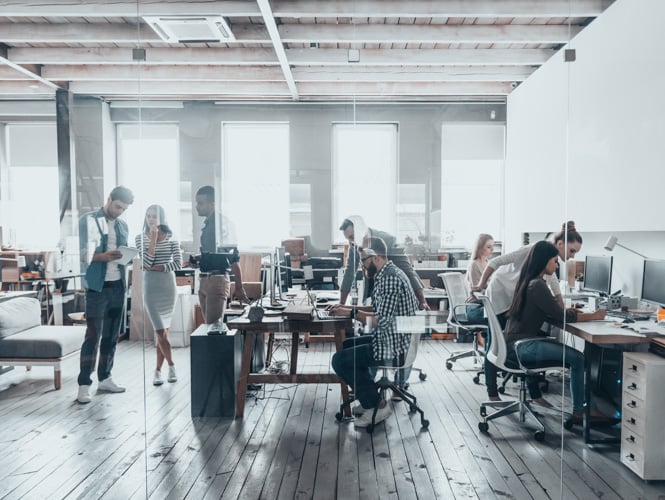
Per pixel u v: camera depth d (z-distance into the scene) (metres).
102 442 2.22
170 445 2.21
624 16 2.31
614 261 2.68
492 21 2.50
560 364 2.30
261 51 2.42
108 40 2.42
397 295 2.31
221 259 2.34
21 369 2.31
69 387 2.33
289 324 2.36
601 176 2.39
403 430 2.31
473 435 2.27
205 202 2.36
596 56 2.42
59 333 2.34
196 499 1.85
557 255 2.36
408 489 1.91
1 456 2.12
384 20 2.48
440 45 2.48
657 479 1.93
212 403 2.42
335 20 2.46
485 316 2.32
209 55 2.43
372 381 2.34
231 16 2.42
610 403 2.21
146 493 1.89
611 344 2.21
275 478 1.96
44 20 2.41
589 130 2.42
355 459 2.09
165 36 2.42
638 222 2.28
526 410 2.31
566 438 2.24
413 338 2.31
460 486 1.93
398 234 2.32
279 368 2.52
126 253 2.38
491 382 2.32
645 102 2.22
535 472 2.03
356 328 2.33
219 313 2.39
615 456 2.14
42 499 1.88
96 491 1.92
